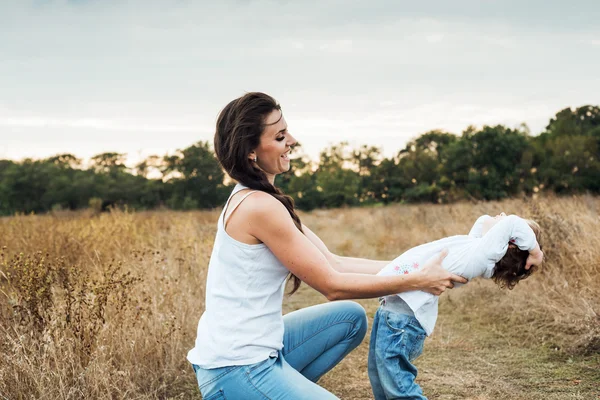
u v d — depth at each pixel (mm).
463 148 48656
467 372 3873
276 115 2186
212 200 63781
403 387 2453
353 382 3795
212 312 2158
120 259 5691
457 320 5254
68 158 73875
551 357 4086
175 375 3668
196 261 5809
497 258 2465
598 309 4469
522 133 49188
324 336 2533
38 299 3506
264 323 2129
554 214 6324
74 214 14227
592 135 50125
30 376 2982
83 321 3486
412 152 66250
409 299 2412
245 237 2107
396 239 11016
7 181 64438
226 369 2094
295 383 2080
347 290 2184
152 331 3822
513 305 5219
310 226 19281
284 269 2186
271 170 2246
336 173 67938
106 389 3094
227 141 2170
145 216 12656
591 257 5281
